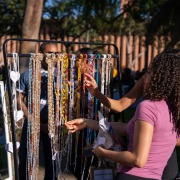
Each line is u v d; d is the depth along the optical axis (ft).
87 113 12.09
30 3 26.53
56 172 12.28
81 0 53.01
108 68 12.33
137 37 81.71
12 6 56.24
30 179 11.41
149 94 8.89
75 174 12.57
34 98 11.28
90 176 11.21
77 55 11.79
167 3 42.27
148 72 9.22
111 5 52.54
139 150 8.45
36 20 26.68
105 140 10.46
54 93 11.78
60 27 61.57
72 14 60.13
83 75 11.77
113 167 11.44
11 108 10.56
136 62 84.38
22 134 13.43
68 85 11.67
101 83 12.15
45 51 13.60
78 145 12.41
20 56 11.09
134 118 8.90
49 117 11.48
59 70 11.51
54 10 60.44
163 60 8.96
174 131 9.02
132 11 54.34
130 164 8.59
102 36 65.77
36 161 11.41
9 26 58.59
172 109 8.89
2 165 13.69
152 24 44.83
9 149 11.94
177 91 8.82
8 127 13.07
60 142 11.71
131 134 9.10
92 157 11.87
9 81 10.62
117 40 81.05
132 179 8.91
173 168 11.57
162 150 8.87
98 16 55.21
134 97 11.21
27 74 13.21
